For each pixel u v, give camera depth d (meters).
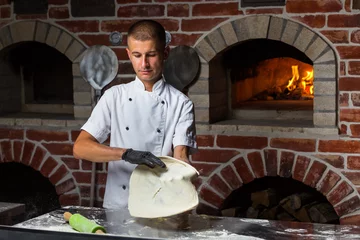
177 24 4.01
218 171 4.00
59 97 4.79
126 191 2.57
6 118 4.47
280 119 4.20
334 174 3.79
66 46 4.26
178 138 2.50
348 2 3.68
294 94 4.57
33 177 4.83
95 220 2.30
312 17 3.75
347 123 3.77
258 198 4.04
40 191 4.82
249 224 2.24
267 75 4.59
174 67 4.02
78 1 4.20
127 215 2.37
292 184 4.23
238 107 4.34
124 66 4.14
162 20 4.04
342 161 3.78
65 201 4.36
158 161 2.15
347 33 3.71
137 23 2.37
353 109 3.75
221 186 4.00
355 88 3.74
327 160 3.80
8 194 4.86
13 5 4.34
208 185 4.03
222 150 3.99
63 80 4.76
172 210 2.13
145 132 2.54
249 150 3.93
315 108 3.82
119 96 2.55
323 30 3.74
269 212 4.05
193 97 4.04
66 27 4.25
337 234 2.12
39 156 4.39
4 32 4.39
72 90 4.75
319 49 3.76
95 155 2.31
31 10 4.31
